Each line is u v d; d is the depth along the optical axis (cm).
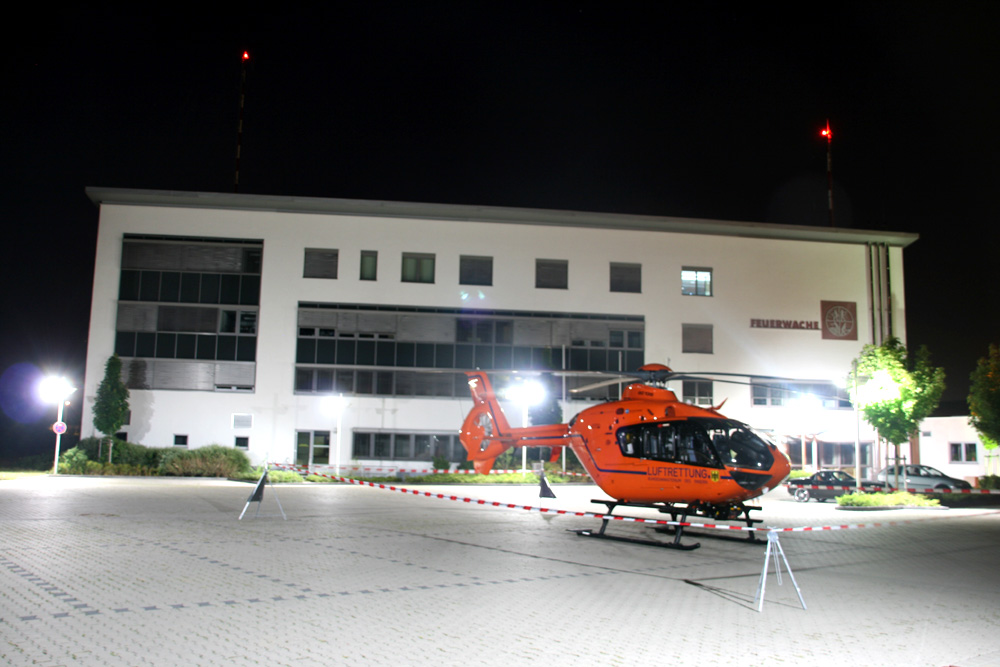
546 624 735
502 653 631
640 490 1435
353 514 1753
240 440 3538
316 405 3600
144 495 2141
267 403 3569
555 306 3822
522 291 3806
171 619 712
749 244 4009
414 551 1186
